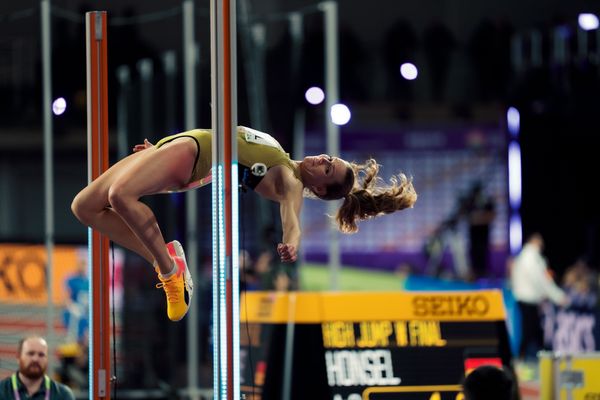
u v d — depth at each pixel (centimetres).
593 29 1903
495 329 859
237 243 552
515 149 2048
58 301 1271
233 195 554
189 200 1152
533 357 1739
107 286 648
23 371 879
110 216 618
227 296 550
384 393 837
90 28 651
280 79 1532
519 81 2008
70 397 889
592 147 2075
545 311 1730
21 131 1711
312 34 1797
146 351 1233
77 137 1736
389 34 1964
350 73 1980
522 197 2080
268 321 855
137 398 1179
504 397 597
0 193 1727
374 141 2022
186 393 1162
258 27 1367
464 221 2027
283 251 581
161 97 1390
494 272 2022
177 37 1433
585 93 1959
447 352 851
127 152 1412
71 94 1467
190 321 1152
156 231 588
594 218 2097
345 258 1988
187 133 606
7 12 1271
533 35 1964
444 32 1972
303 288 1736
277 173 606
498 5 1966
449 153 2039
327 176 622
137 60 1442
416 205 2025
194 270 1152
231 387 548
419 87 2014
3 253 1241
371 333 845
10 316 1232
